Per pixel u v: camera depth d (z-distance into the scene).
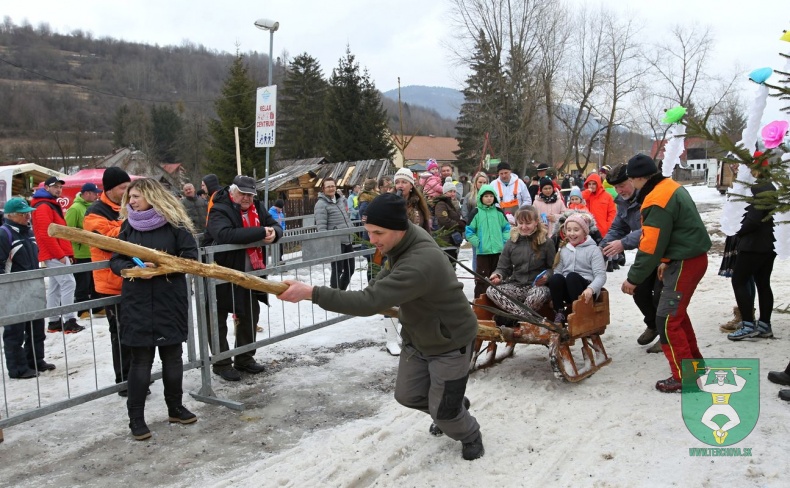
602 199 10.23
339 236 6.70
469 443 3.94
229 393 5.44
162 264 3.44
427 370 3.83
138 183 4.57
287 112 52.75
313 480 3.77
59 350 7.00
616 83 44.31
